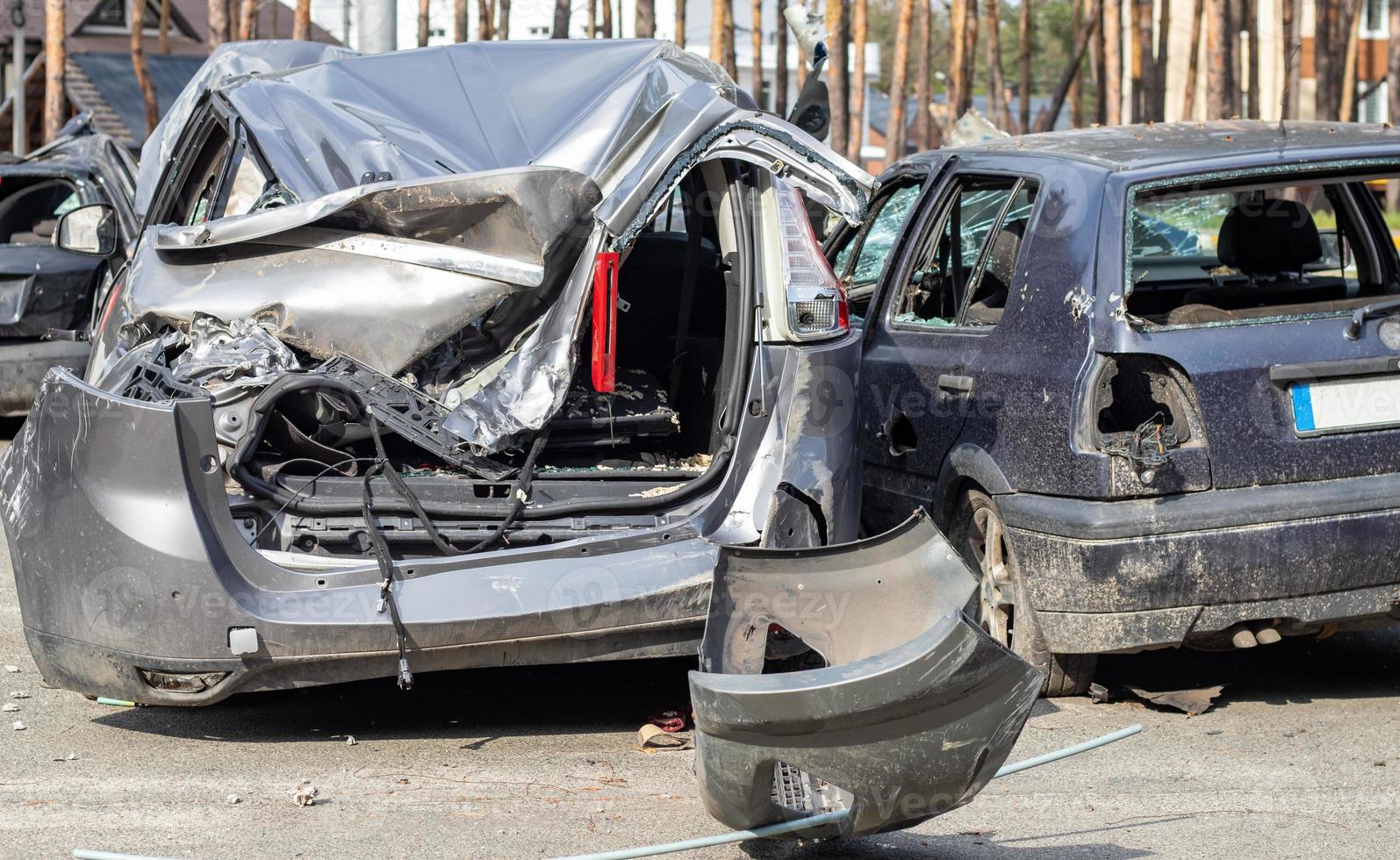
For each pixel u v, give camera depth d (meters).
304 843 6.01
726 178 7.41
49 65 35.34
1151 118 50.19
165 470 6.68
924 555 5.94
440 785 6.75
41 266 15.98
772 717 5.05
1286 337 7.64
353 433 7.18
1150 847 6.10
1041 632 7.90
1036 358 7.96
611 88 7.53
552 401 6.94
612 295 6.94
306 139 7.65
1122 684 8.50
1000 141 9.65
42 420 7.09
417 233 7.12
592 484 7.27
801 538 7.22
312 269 7.22
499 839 6.09
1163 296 9.82
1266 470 7.54
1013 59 101.75
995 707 5.10
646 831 6.19
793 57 54.75
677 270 8.57
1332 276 10.13
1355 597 7.61
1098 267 7.76
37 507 7.04
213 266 7.38
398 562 6.76
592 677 8.50
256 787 6.68
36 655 7.18
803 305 7.36
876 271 11.08
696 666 8.63
